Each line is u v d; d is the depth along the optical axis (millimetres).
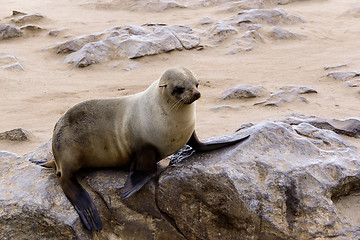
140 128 21641
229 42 64000
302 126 27234
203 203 21719
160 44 60656
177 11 84250
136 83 51500
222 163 22016
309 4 85188
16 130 37219
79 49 62156
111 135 22406
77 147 22312
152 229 22125
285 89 46312
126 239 22281
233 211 21281
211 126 37281
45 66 59125
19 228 21203
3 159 24375
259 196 21109
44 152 26844
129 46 59812
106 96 47656
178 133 21469
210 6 86062
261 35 65562
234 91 44781
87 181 22797
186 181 21750
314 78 50219
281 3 84000
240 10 80000
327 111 39594
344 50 60125
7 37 70625
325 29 69875
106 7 90938
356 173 22562
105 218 22203
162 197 21906
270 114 39469
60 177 22984
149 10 85750
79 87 51219
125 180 22594
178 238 22000
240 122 37906
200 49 62375
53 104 45969
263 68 54875
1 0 104812
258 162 22062
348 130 32312
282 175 21547
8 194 21828
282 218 21031
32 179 22734
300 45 63469
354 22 73312
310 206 21141
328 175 22188
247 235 21234
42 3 99688
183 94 20438
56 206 21406
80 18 83375
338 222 21234
